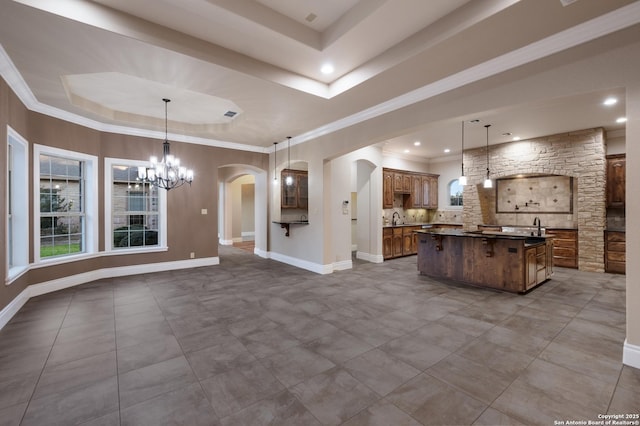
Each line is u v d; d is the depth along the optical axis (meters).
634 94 2.32
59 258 4.61
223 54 2.98
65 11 2.24
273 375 2.31
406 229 7.93
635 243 2.38
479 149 7.22
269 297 4.28
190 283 5.04
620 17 2.28
